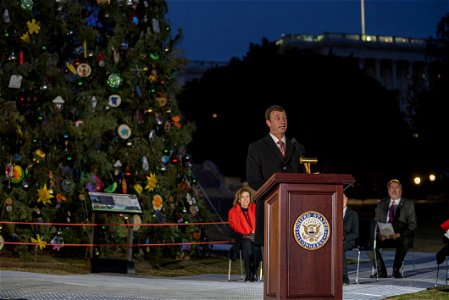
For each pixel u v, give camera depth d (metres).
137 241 20.36
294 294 6.58
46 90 19.38
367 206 50.94
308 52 67.00
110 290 10.23
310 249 6.62
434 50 56.19
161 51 21.75
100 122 19.69
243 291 10.29
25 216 18.55
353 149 64.06
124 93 20.81
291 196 6.61
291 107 64.75
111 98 20.27
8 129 18.45
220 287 11.04
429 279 14.35
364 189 63.41
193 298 9.24
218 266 19.52
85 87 20.42
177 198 21.53
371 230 15.48
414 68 129.12
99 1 20.66
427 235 32.62
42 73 19.53
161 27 21.78
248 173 7.86
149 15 21.80
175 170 21.56
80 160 19.75
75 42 20.36
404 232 15.60
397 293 10.48
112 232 19.72
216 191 63.03
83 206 19.41
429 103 56.12
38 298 9.21
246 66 68.81
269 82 66.50
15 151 19.03
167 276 16.77
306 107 64.25
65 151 19.55
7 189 18.73
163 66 21.69
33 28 19.31
